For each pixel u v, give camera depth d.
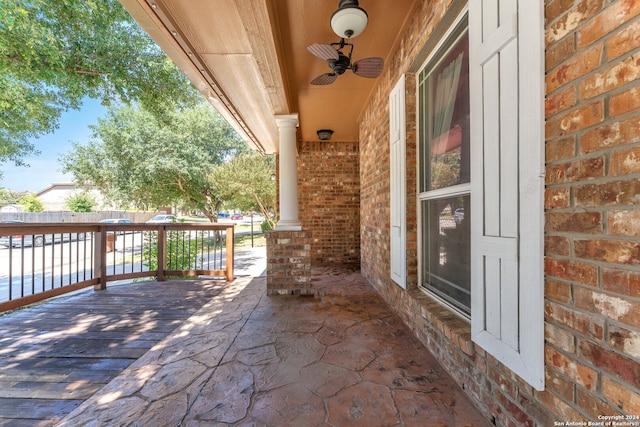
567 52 1.03
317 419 1.50
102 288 4.06
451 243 2.20
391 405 1.61
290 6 2.23
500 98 1.36
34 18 5.14
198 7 2.04
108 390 1.77
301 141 6.45
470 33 1.60
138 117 10.95
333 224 6.43
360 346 2.31
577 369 1.00
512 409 1.33
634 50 0.82
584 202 0.97
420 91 2.66
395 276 2.98
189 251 5.14
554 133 1.09
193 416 1.53
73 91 6.54
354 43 2.86
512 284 1.29
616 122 0.87
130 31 6.48
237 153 13.19
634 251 0.83
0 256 9.55
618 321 0.87
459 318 2.02
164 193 11.98
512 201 1.29
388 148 3.33
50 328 2.74
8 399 1.70
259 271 5.70
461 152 2.03
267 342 2.39
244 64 2.84
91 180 12.18
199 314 3.07
